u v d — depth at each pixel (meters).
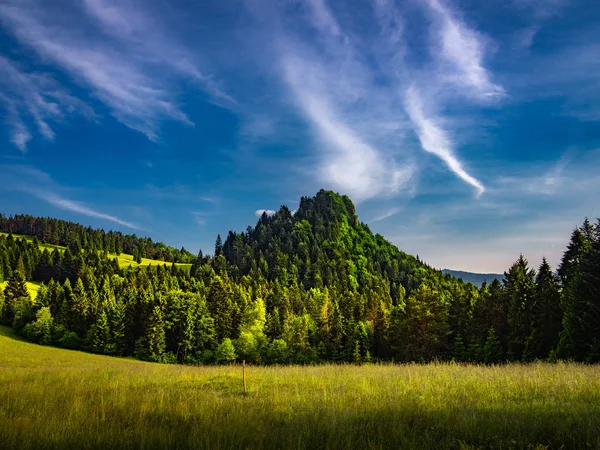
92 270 152.12
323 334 85.94
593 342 31.39
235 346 82.44
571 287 36.91
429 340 57.19
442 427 7.40
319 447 6.50
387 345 74.06
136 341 83.12
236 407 9.70
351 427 7.24
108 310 88.38
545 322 42.84
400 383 13.88
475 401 9.68
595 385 11.52
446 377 15.00
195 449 6.23
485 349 49.44
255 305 94.69
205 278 156.50
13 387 13.88
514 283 52.47
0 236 184.00
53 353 68.00
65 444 6.70
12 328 94.81
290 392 12.64
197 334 87.56
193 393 12.49
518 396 10.55
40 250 194.00
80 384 14.91
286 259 191.88
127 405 10.19
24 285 109.00
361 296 128.38
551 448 6.15
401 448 6.21
